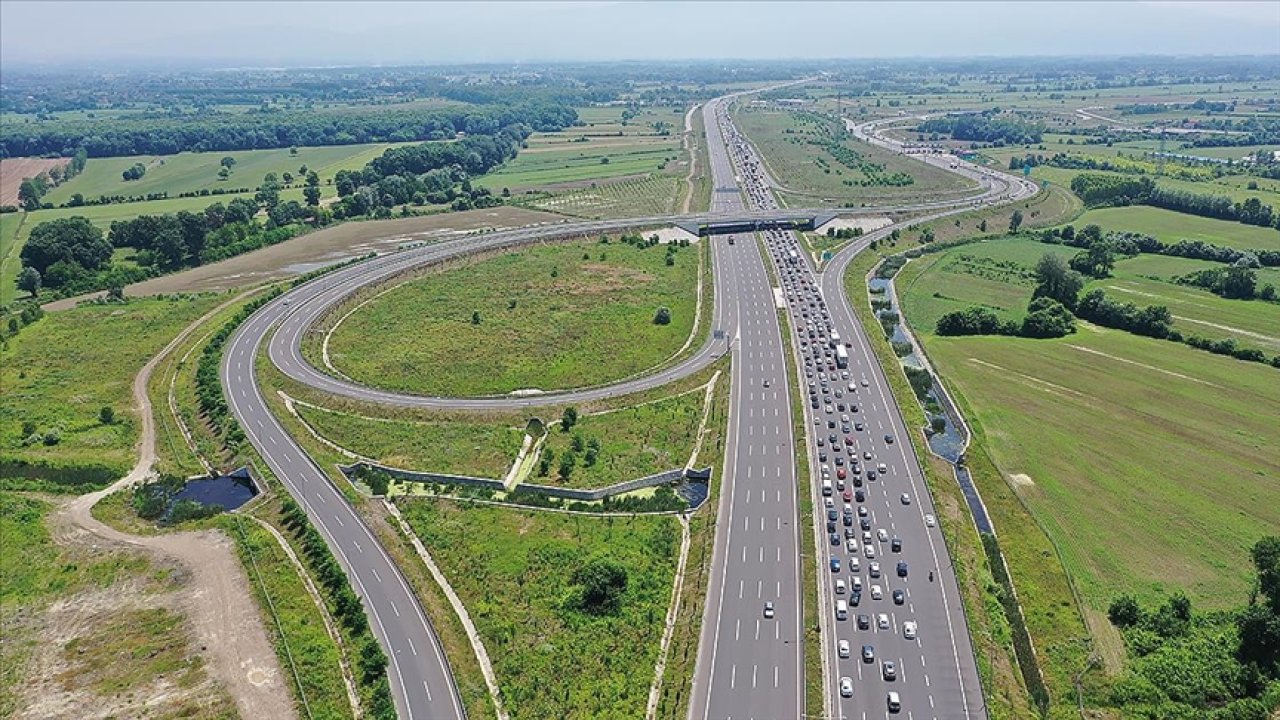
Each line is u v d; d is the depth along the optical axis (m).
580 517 141.12
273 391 189.25
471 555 131.00
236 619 118.12
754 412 175.75
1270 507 139.75
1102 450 159.62
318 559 129.75
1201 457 155.75
